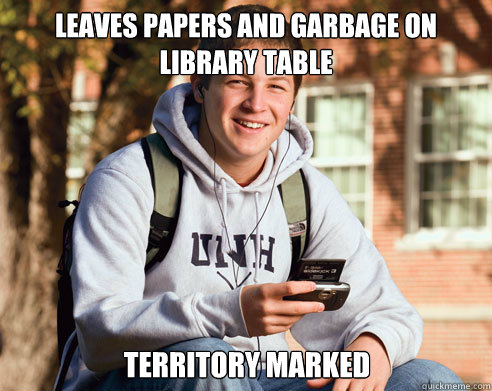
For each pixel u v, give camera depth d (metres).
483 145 14.98
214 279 3.00
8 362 10.87
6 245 10.99
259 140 3.06
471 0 15.01
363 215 15.30
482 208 14.99
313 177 3.33
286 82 3.06
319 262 2.81
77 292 2.80
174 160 3.06
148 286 3.01
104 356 2.75
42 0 10.24
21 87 10.30
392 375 3.04
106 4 10.12
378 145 15.30
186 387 2.60
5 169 10.98
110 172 2.97
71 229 3.07
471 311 14.71
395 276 15.08
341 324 3.23
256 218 3.13
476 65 14.96
